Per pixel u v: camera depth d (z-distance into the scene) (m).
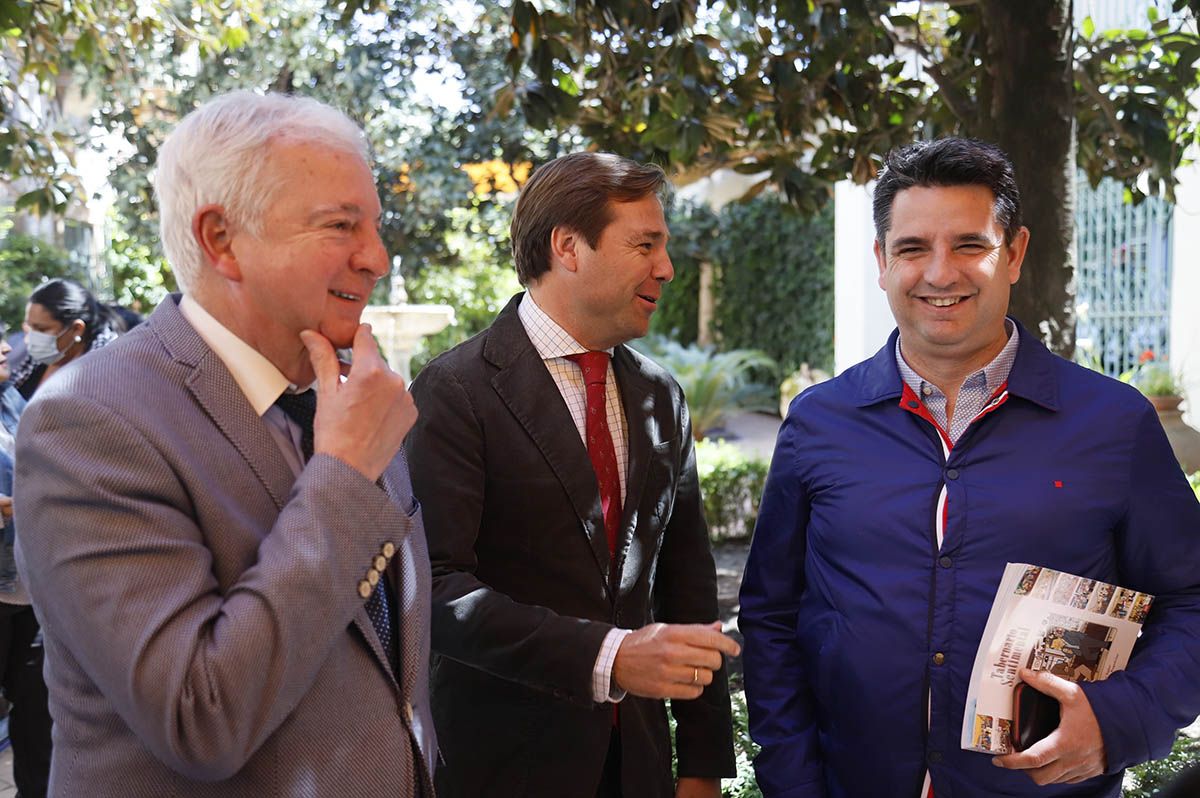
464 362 2.08
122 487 1.25
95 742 1.33
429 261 11.88
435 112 10.82
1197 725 3.49
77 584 1.23
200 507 1.32
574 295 2.05
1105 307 8.83
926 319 1.87
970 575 1.83
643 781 2.08
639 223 2.01
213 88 10.09
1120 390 1.89
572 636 1.80
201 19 6.21
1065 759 1.69
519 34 3.81
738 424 16.08
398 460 1.68
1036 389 1.89
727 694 2.29
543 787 2.02
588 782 2.02
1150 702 1.72
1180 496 1.85
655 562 2.21
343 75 10.23
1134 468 1.84
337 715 1.39
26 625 3.57
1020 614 1.71
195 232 1.38
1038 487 1.83
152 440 1.29
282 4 10.02
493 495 2.04
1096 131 4.44
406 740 1.48
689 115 3.92
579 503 2.03
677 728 2.28
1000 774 1.82
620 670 1.76
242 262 1.38
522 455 2.03
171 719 1.19
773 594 2.13
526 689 2.04
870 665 1.89
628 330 2.08
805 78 4.16
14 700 3.58
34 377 4.48
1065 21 3.34
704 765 2.24
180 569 1.26
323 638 1.28
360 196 1.41
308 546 1.27
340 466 1.32
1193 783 1.06
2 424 3.70
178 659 1.20
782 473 2.11
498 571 2.06
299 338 1.45
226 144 1.35
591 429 2.12
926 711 1.85
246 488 1.38
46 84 6.43
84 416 1.27
